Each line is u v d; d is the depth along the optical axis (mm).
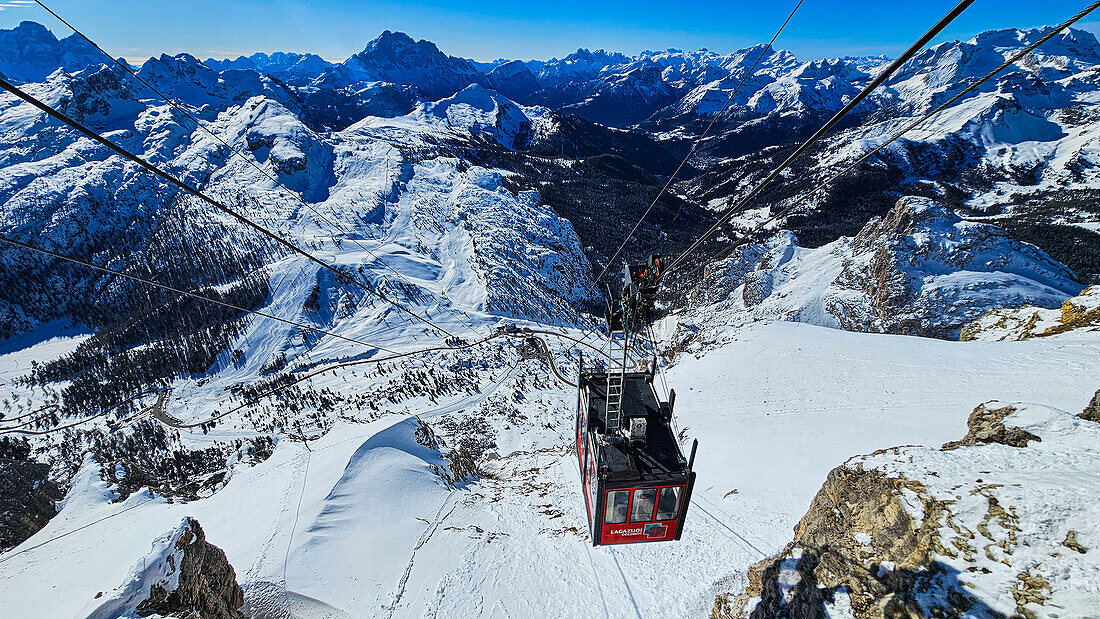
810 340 74062
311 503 46750
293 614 33656
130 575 27422
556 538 36531
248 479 59531
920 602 16531
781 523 32469
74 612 43594
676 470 14328
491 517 43688
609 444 15102
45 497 97938
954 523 17969
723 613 23562
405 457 58562
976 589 15875
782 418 52469
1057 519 16578
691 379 71812
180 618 26734
